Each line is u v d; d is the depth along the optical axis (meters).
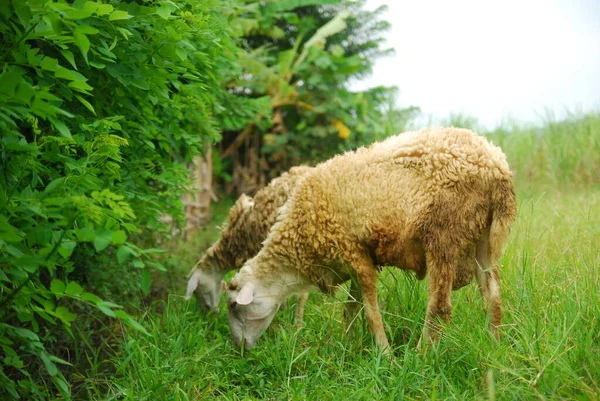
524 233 4.90
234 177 12.54
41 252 2.46
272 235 4.13
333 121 11.83
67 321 2.45
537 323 3.25
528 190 8.14
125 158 4.15
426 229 3.65
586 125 10.00
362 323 4.00
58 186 2.66
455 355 3.39
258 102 6.03
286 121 12.45
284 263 4.10
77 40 2.37
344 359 3.76
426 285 4.31
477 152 3.65
